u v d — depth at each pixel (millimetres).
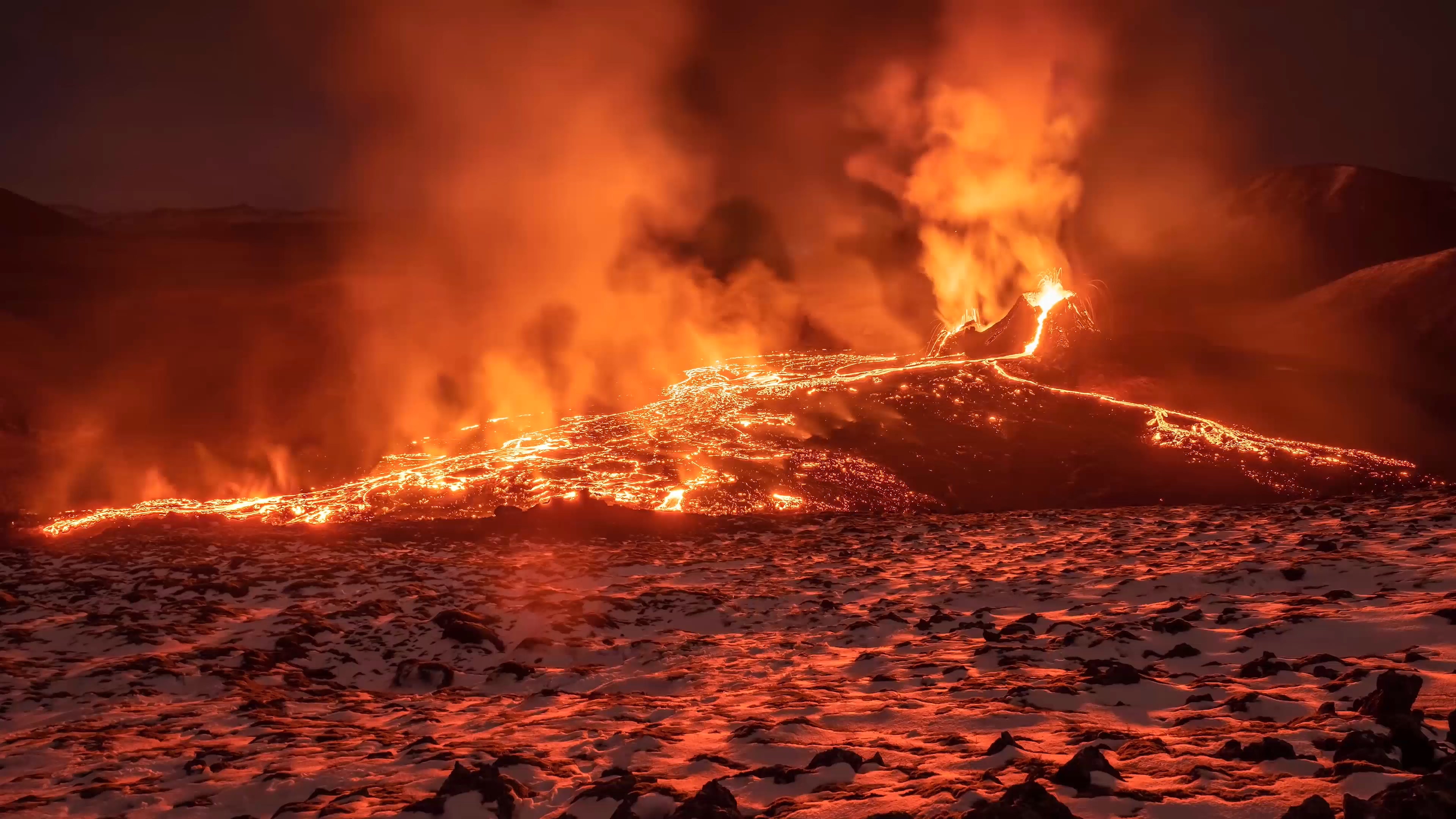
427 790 4906
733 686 7586
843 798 4242
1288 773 4109
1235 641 7504
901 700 6488
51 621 10281
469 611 10812
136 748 6246
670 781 4746
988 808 3492
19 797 5219
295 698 7969
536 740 6004
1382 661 6375
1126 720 5602
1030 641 8289
